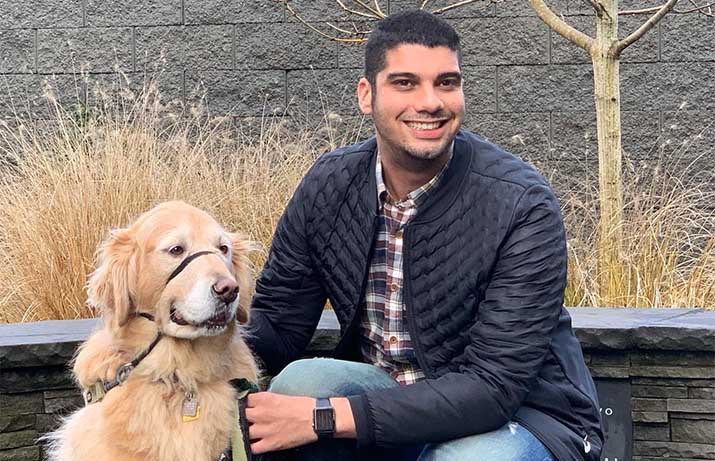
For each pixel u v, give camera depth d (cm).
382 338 320
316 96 778
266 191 580
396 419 280
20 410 368
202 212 302
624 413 384
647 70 753
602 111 564
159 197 552
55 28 793
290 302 343
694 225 633
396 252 312
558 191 752
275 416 283
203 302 279
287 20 779
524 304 287
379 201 314
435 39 296
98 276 300
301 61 779
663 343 373
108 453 285
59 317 509
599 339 378
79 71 792
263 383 356
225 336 299
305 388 299
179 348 290
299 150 638
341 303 324
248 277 311
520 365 284
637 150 757
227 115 744
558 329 307
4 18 794
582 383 302
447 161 304
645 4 748
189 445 284
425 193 303
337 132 771
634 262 555
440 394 281
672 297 538
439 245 299
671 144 752
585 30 755
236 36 783
